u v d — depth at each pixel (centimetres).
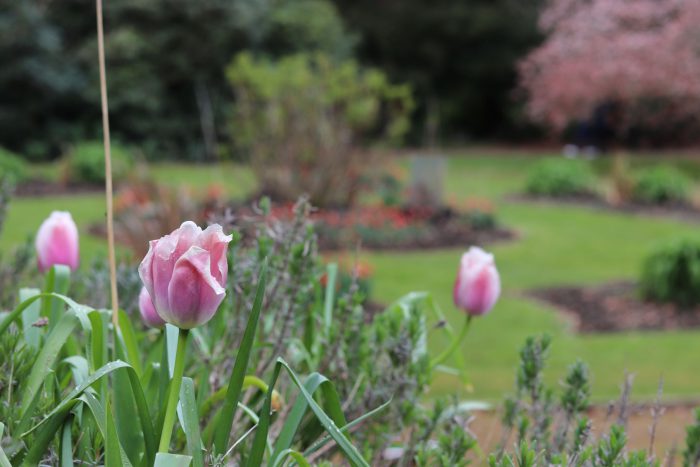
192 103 2333
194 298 132
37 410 160
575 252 1127
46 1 2314
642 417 476
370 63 3169
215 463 146
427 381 228
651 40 2212
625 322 760
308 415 217
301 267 221
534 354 222
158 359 204
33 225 1183
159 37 2297
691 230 1330
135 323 257
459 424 209
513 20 3092
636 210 1533
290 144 1277
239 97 1434
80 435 160
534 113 2477
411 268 996
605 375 595
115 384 155
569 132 3044
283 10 2430
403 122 1405
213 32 2306
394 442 225
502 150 2912
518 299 834
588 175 1778
